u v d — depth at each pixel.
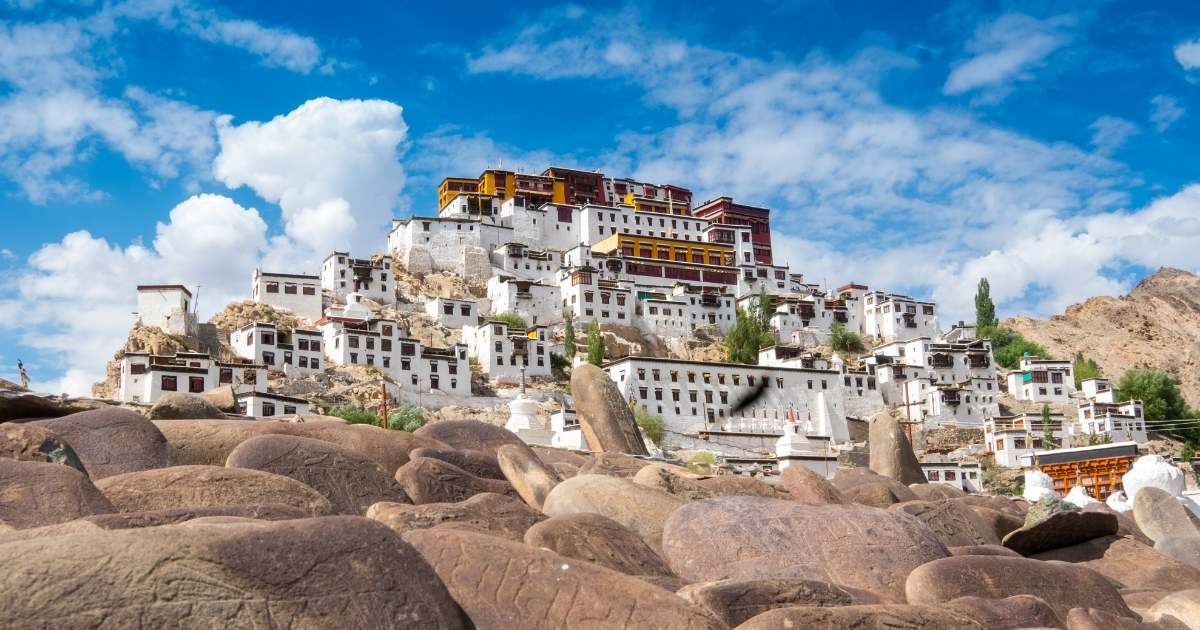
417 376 124.44
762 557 12.51
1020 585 11.83
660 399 116.56
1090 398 159.50
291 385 111.12
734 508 13.09
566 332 143.50
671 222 190.38
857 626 9.07
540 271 171.62
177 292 124.38
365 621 6.95
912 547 12.67
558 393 131.25
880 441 31.22
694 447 107.38
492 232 173.50
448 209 181.50
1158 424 152.88
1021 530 16.48
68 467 10.27
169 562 6.54
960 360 155.00
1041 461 94.62
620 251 176.00
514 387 131.38
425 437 18.20
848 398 140.12
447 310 147.62
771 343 161.25
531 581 8.98
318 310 141.62
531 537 11.33
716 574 12.49
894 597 12.12
